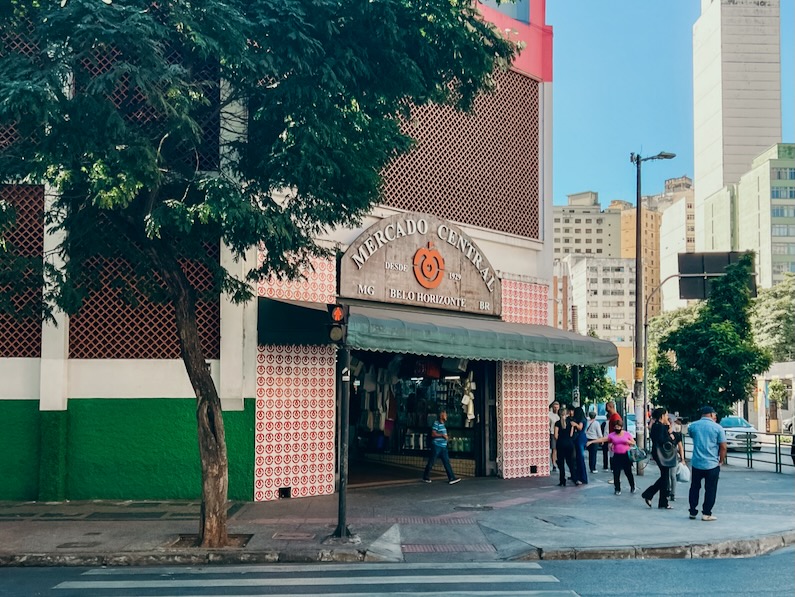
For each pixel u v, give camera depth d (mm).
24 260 11203
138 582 8797
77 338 14664
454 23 10961
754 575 9133
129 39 9570
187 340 10867
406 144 12000
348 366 11281
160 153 10422
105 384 14578
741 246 159250
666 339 27594
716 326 26000
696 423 12922
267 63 10305
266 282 15016
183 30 9945
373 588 8430
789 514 13398
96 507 13734
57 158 9500
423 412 19953
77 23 9539
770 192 146750
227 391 14742
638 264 22859
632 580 8852
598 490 16703
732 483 18766
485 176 19875
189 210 9664
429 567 9688
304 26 10531
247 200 10172
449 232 18188
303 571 9453
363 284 16328
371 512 13484
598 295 159500
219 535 10609
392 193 17750
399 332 14805
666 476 13906
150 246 10852
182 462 14586
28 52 13852
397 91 11289
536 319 20594
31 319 14586
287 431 15242
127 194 9344
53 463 14195
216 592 8242
